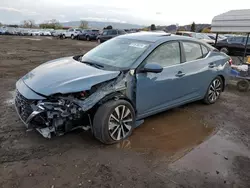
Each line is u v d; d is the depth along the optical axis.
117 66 3.62
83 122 3.24
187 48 4.49
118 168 2.85
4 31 43.00
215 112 4.96
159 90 3.90
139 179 2.68
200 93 4.95
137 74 3.54
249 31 7.63
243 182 2.76
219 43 17.05
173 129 4.02
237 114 4.93
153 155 3.19
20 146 3.18
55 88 2.97
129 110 3.49
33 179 2.57
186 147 3.46
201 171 2.91
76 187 2.49
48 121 2.99
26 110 3.05
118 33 24.00
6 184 2.47
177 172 2.85
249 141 3.77
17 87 3.40
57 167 2.79
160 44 3.96
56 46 20.42
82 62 3.96
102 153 3.14
